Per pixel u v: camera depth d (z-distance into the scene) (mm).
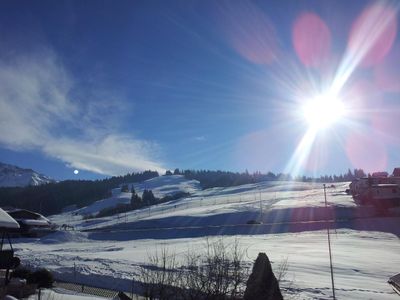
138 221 91125
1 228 16016
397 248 36188
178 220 85188
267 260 8070
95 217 147250
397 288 19422
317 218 67688
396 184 70812
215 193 162750
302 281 21141
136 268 27641
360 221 56750
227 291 7027
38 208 185500
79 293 18578
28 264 30859
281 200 93812
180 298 6934
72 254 40094
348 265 26500
